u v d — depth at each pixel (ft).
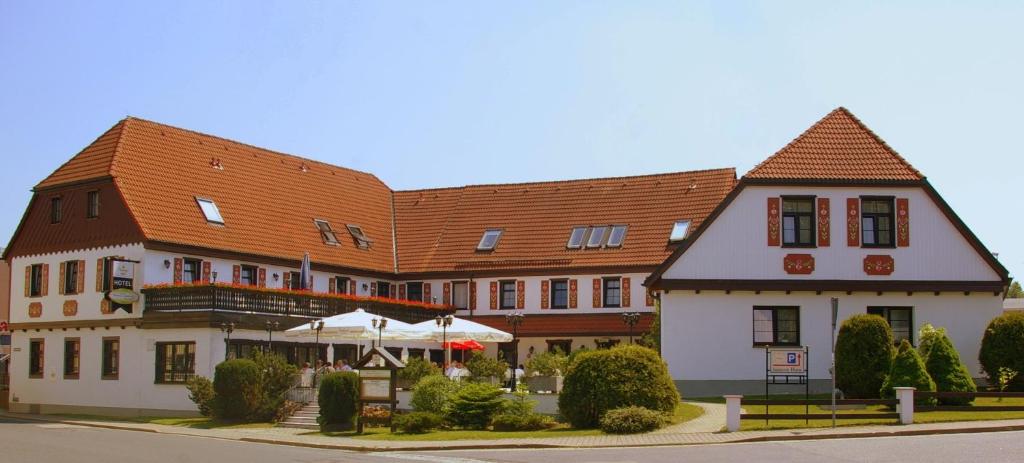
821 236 124.98
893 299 124.88
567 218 185.37
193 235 151.64
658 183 185.47
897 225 125.18
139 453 84.53
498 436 95.14
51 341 159.43
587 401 98.48
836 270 124.67
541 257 179.22
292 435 106.83
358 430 105.81
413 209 201.05
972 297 124.88
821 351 123.95
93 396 151.33
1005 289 124.57
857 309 124.67
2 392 166.50
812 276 124.77
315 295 153.89
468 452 84.79
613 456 77.41
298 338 151.64
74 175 157.07
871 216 126.11
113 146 155.94
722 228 125.59
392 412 106.42
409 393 116.06
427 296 185.88
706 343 124.77
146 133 161.99
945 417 91.35
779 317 125.29
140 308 144.77
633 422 93.30
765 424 92.58
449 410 106.11
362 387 106.52
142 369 145.07
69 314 155.53
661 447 82.79
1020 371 110.01
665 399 98.48
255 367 125.80
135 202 148.97
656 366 99.25
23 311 163.32
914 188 125.49
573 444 86.38
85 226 154.81
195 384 131.44
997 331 112.16
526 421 100.78
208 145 171.42
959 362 103.04
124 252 147.95
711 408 108.37
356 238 183.93
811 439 83.76
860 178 125.18
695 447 81.56
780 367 97.81
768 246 125.18
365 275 181.06
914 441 79.51
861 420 91.97
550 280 177.58
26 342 163.32
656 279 125.59
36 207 163.63
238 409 124.67
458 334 133.90
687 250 125.59
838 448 76.95
